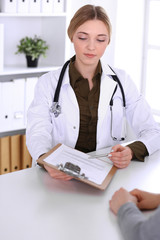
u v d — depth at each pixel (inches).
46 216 56.0
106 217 56.2
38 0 127.3
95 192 63.9
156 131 84.3
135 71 147.3
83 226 53.7
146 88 149.7
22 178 68.2
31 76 145.1
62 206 59.1
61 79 84.2
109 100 85.0
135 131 89.0
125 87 88.3
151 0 141.3
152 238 44.1
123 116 88.4
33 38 143.3
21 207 58.3
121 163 72.9
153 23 145.6
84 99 83.7
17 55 141.1
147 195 58.3
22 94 129.0
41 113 83.4
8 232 51.9
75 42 78.5
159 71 149.9
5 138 129.6
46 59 143.7
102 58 146.7
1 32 119.9
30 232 52.0
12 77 141.0
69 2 133.9
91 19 76.0
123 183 67.4
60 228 53.1
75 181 67.9
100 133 84.7
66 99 83.7
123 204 53.3
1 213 56.4
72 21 78.0
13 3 122.5
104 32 77.0
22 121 131.0
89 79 83.9
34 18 141.8
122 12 140.3
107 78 85.3
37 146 76.2
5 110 126.1
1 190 63.5
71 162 70.2
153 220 44.1
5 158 130.7
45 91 85.1
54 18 138.5
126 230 48.3
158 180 69.2
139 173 71.7
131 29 143.4
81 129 84.2
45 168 69.7
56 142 85.7
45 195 62.4
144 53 146.8
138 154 77.2
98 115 84.0
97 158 74.8
